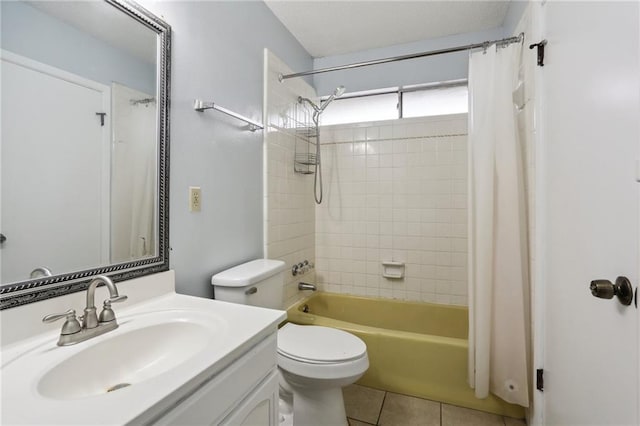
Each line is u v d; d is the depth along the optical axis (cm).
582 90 97
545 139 128
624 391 76
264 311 98
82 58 90
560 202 113
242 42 166
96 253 93
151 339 89
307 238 245
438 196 230
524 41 153
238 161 162
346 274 254
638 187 70
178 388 57
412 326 231
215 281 135
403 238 239
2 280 73
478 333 154
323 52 256
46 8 82
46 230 81
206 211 139
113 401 53
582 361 98
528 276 151
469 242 160
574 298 103
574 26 102
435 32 227
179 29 123
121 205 101
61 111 85
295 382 135
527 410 150
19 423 48
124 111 102
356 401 171
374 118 260
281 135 205
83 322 80
